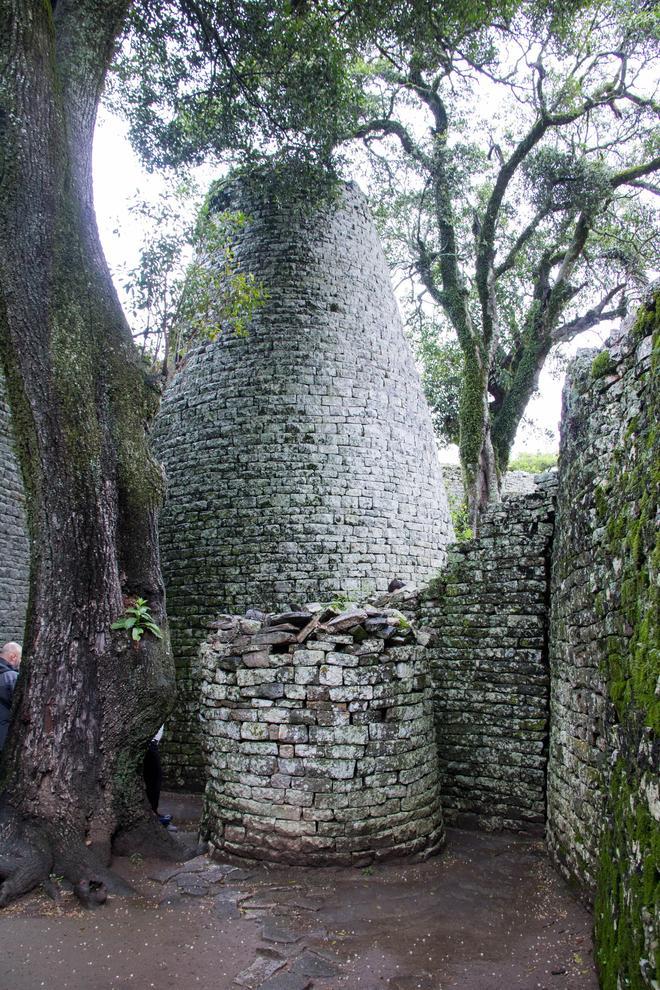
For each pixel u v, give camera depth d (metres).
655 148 13.58
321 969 3.82
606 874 3.76
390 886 5.10
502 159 13.96
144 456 6.50
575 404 5.52
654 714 3.00
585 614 4.91
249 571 10.59
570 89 12.41
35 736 5.52
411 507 11.64
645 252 14.61
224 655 6.04
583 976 3.67
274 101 10.59
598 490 4.65
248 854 5.54
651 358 3.64
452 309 13.89
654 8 11.65
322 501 10.83
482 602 7.16
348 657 5.68
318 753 5.56
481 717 6.96
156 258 9.69
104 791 5.62
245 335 11.20
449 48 10.79
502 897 4.89
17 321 5.95
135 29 9.65
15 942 4.14
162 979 3.71
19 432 5.98
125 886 5.00
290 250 11.79
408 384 12.55
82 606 5.81
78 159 6.57
